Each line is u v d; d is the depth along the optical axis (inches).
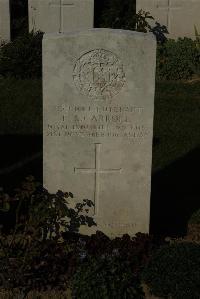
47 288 99.3
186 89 183.5
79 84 104.0
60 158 107.0
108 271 94.7
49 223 105.3
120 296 93.1
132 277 96.0
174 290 95.2
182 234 114.7
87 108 105.0
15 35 235.5
